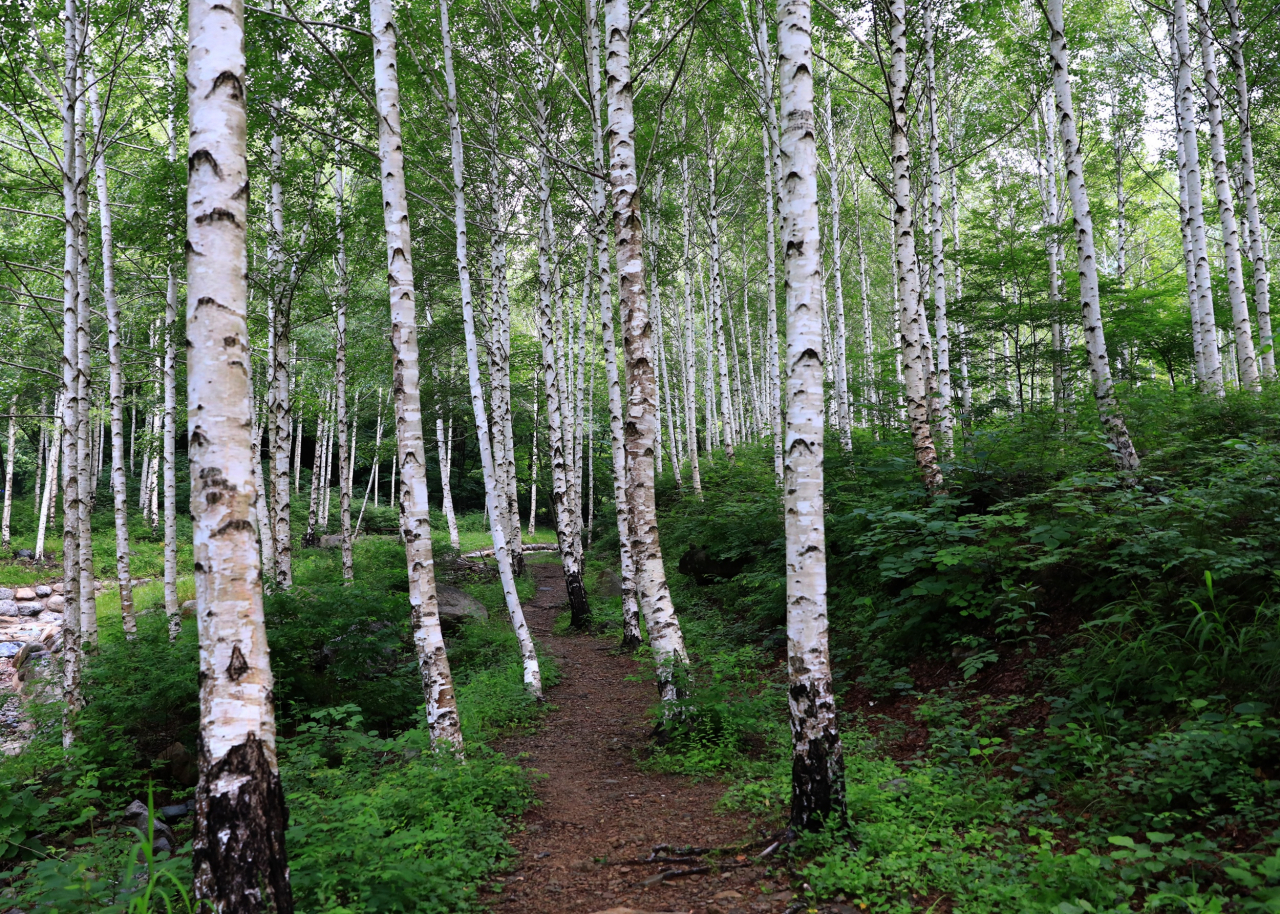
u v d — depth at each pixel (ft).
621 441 39.70
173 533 40.55
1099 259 91.50
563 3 40.16
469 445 140.67
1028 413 35.12
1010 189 66.39
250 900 9.51
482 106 45.39
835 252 59.93
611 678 33.19
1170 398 34.40
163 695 23.58
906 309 31.40
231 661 9.93
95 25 33.71
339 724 25.11
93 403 56.54
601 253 39.52
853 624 27.58
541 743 24.08
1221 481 19.58
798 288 14.52
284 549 43.98
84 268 30.60
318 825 13.38
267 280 43.88
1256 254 38.24
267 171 40.83
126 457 123.85
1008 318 51.78
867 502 29.50
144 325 61.41
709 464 80.84
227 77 10.80
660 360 83.15
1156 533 18.47
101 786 21.42
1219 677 15.05
